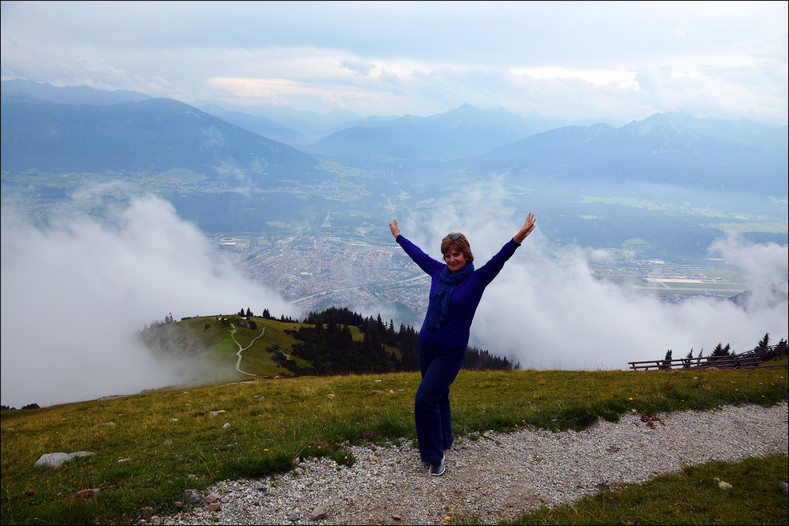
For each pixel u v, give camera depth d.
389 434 9.49
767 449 11.72
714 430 12.60
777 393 16.50
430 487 7.52
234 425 13.10
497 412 11.80
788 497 8.76
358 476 7.76
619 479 8.98
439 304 6.79
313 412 13.95
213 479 7.49
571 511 7.26
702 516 7.55
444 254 6.76
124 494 7.01
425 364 7.36
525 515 6.94
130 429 14.73
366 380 23.94
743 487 9.16
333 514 6.69
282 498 7.05
